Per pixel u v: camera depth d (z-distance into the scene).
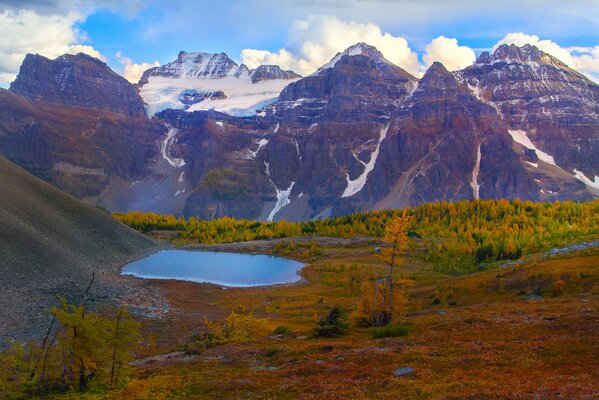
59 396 41.53
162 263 186.50
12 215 143.38
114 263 170.88
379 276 155.50
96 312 94.94
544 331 46.44
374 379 35.94
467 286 104.69
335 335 61.09
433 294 103.38
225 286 148.75
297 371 41.16
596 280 88.06
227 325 70.19
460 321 59.41
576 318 49.84
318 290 141.38
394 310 67.38
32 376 44.81
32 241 128.00
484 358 38.03
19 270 111.38
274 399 33.78
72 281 116.00
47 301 97.50
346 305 108.62
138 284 134.38
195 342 65.44
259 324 75.62
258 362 48.25
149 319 93.81
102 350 43.12
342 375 38.25
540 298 83.19
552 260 117.25
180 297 123.62
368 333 60.22
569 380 30.17
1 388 43.31
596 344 38.25
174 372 46.47
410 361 40.31
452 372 35.75
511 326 51.44
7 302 92.81
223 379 40.88
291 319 94.94
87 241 176.50
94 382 43.66
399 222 68.31
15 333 76.75
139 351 69.31
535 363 35.41
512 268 113.31
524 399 27.05
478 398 28.02
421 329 58.47
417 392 31.33
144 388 40.81
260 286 150.62
